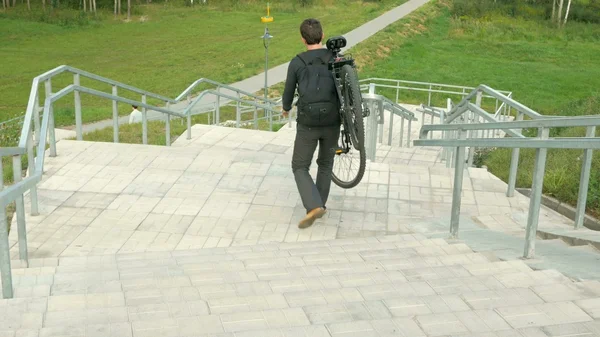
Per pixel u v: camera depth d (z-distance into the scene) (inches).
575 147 148.8
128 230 237.3
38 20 2198.6
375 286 141.6
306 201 234.1
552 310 117.2
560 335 105.2
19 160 205.0
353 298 135.5
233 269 176.1
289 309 122.7
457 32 1844.2
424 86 1309.1
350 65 223.9
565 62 1593.3
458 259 173.6
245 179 295.6
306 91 226.1
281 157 331.0
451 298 128.8
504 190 295.1
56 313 122.8
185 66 1574.8
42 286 156.3
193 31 2090.3
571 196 273.7
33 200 247.4
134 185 284.2
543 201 281.3
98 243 225.5
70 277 169.2
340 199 276.1
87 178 291.6
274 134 491.8
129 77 1462.8
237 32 2050.9
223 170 307.1
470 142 193.6
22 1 2549.2
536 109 1130.7
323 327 111.5
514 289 132.9
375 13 2065.7
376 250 190.1
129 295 142.3
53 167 305.7
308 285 150.9
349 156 325.1
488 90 320.5
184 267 177.9
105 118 1015.0
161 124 579.2
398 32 1756.9
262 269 168.1
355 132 226.8
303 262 181.5
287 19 2285.9
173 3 2581.2
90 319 121.8
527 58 1626.5
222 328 114.6
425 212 264.1
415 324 112.6
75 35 2028.8
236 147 447.5
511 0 2322.8
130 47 1846.7
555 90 1301.7
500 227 245.6
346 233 239.9
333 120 231.6
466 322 113.0
